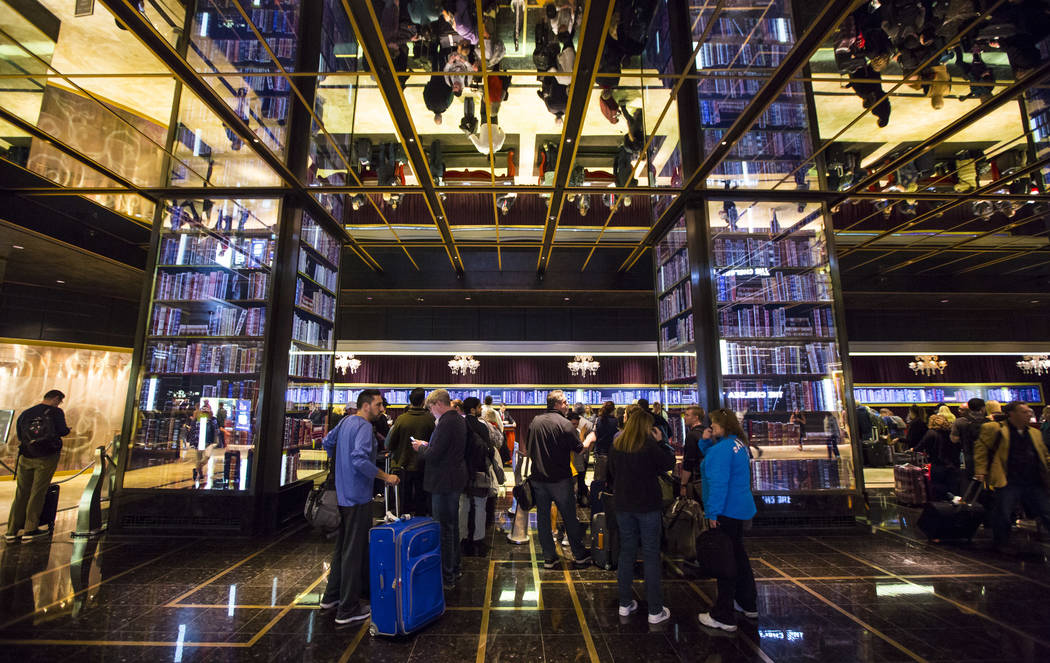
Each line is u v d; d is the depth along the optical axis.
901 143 7.05
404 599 2.97
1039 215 7.77
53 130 5.22
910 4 3.68
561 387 13.23
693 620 3.26
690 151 5.45
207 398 5.66
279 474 5.61
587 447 5.15
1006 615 3.31
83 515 5.37
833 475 5.65
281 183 5.84
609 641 2.97
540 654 2.82
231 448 5.55
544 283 10.91
